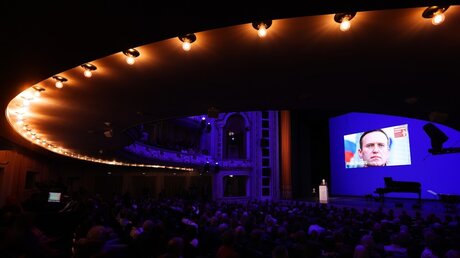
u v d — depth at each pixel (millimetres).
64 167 29016
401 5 3328
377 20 4340
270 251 6027
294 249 5312
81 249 4016
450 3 3277
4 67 4578
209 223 8938
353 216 11953
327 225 9703
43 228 6605
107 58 5492
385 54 5422
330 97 8047
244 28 4566
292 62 5766
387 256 5594
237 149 35656
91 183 31031
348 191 30000
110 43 4020
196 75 6359
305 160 35625
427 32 4656
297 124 35906
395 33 4699
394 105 8836
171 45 5062
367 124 28156
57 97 7504
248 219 9281
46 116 9367
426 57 5547
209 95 7723
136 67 5891
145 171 33281
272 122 35531
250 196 33906
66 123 10430
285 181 33656
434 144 11312
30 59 4340
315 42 4996
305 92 7598
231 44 5059
